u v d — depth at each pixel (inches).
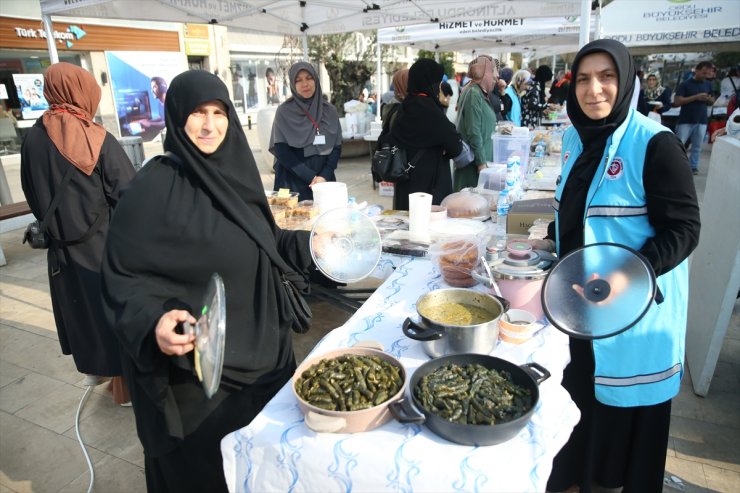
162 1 168.1
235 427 60.0
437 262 75.7
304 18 219.1
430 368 47.9
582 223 67.9
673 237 58.9
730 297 100.2
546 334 58.9
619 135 62.8
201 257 55.4
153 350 48.7
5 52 418.3
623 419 73.0
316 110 149.9
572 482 78.8
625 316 49.2
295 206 110.3
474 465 38.7
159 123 589.0
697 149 319.6
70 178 96.5
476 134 163.0
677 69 700.7
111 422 106.1
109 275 52.9
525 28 305.7
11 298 167.9
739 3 273.4
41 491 87.5
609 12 297.3
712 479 84.9
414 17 213.3
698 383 107.4
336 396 43.9
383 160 135.8
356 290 130.0
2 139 405.4
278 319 64.1
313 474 41.7
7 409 110.4
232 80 701.3
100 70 508.7
